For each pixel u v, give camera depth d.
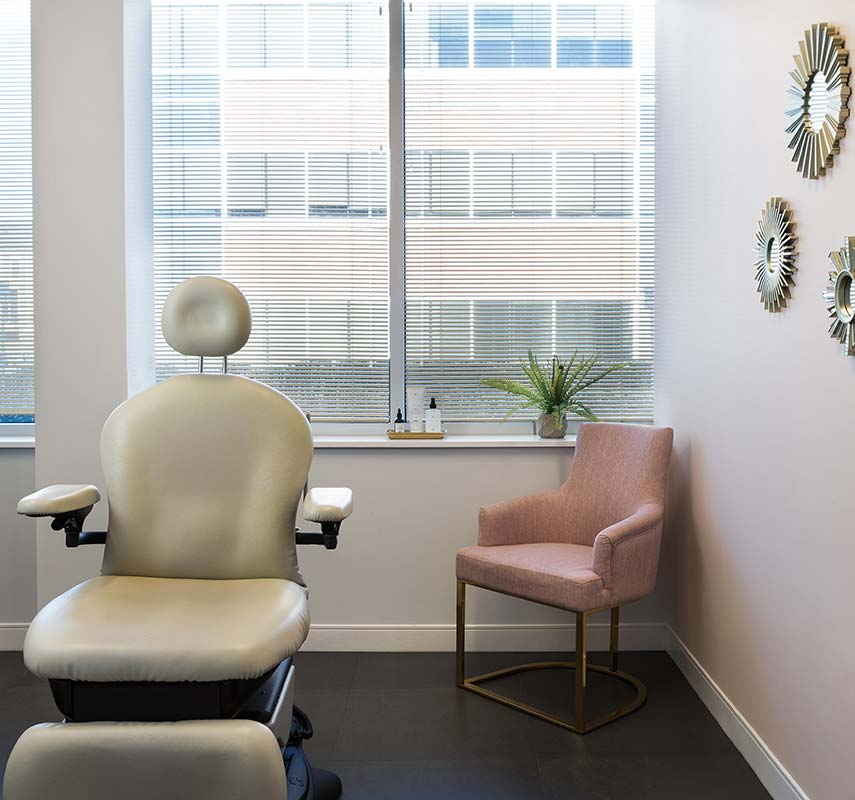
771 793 2.27
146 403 2.27
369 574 3.43
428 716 2.79
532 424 3.67
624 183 3.66
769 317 2.27
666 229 3.34
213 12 3.64
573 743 2.60
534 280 3.68
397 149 3.62
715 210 2.72
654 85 3.57
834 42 1.84
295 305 3.69
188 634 1.77
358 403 3.71
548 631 3.43
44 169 3.26
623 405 3.70
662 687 3.04
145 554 2.20
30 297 3.67
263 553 2.20
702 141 2.86
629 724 2.72
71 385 3.29
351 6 3.63
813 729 2.02
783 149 2.18
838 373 1.86
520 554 2.92
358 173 3.67
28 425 3.66
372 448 3.40
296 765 2.20
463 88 3.65
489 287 3.68
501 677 3.14
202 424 2.25
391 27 3.59
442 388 3.70
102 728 1.73
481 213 3.67
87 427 3.30
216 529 2.20
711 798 2.27
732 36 2.56
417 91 3.65
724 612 2.68
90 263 3.27
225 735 1.71
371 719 2.77
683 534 3.14
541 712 2.79
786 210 2.12
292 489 2.22
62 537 3.31
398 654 3.39
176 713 1.81
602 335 3.70
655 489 3.00
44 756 1.69
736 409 2.54
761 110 2.33
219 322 2.28
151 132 3.61
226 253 3.68
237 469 2.23
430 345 3.70
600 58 3.64
